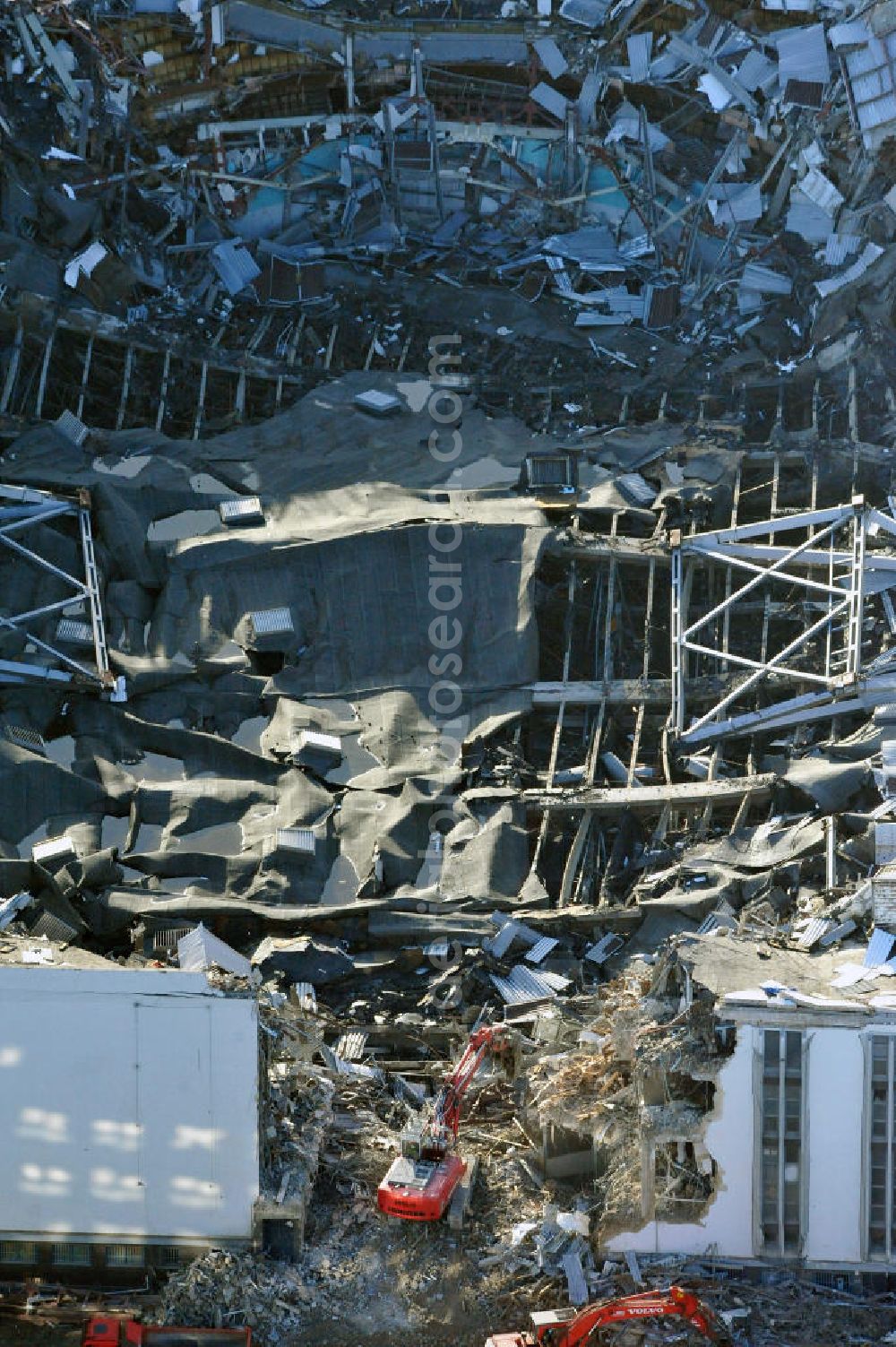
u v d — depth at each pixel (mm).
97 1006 137750
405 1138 146500
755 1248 140000
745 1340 134000
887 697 192000
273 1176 143500
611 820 190250
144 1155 139875
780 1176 139000
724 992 139875
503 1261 142375
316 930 178250
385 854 182750
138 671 196375
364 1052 167375
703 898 175750
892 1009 136125
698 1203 140625
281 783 189750
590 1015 162125
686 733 194500
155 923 175375
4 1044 138250
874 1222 138750
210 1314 136875
